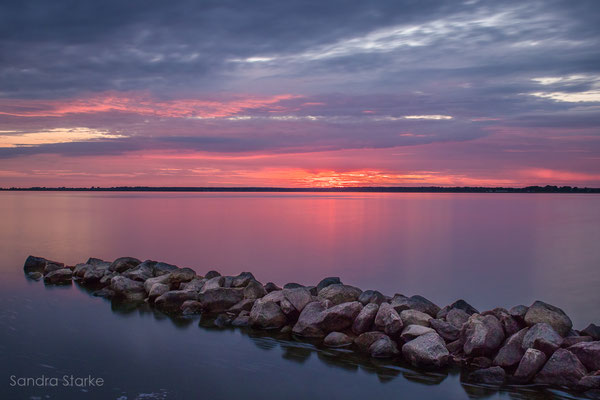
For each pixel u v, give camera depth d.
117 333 12.39
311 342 11.98
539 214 85.44
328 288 13.95
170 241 38.91
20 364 10.16
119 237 40.78
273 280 24.75
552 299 21.52
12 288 17.45
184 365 10.37
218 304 14.53
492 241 43.28
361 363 10.67
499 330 11.04
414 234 48.72
